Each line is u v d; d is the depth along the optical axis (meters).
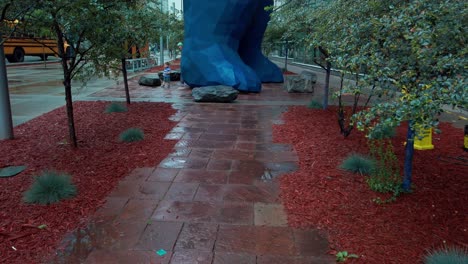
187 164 5.82
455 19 3.46
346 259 3.25
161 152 6.40
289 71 25.97
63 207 4.21
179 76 19.25
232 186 4.95
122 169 5.50
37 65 30.34
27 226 3.78
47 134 7.54
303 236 3.66
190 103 11.94
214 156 6.27
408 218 3.96
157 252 3.38
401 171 5.30
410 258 3.26
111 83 17.69
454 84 2.89
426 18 3.50
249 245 3.51
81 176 5.16
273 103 12.04
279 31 16.58
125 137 7.05
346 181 5.00
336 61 4.62
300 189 4.79
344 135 7.21
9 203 4.30
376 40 4.02
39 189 4.39
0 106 6.93
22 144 6.78
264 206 4.34
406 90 3.56
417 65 3.56
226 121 9.19
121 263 3.22
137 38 9.30
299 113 10.13
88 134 7.57
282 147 6.83
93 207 4.26
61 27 5.75
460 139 7.27
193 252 3.38
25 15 5.11
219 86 12.48
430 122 2.90
